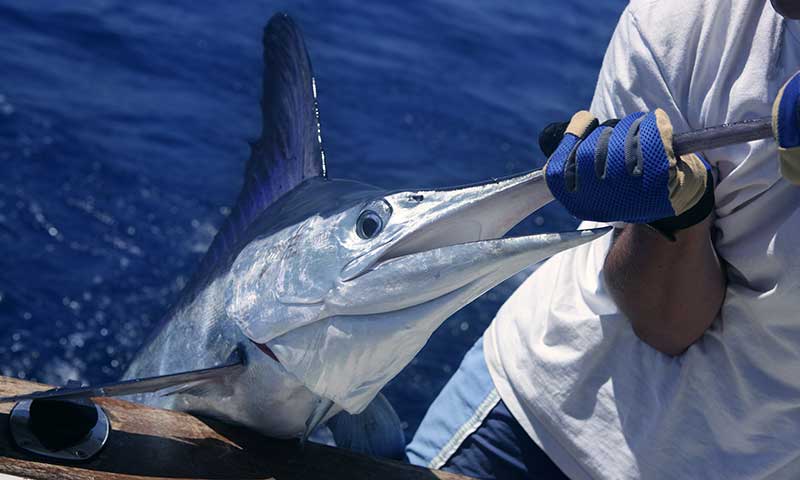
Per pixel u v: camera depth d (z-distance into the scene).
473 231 1.61
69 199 5.48
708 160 1.65
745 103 1.57
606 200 1.35
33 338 4.48
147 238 5.37
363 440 1.95
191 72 7.52
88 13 7.87
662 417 1.85
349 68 8.42
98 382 4.35
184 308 1.97
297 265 1.68
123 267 5.08
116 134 6.32
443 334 4.95
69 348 4.48
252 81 7.59
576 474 1.98
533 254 1.47
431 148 7.39
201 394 1.81
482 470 2.14
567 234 1.44
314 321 1.65
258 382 1.75
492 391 2.16
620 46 1.71
